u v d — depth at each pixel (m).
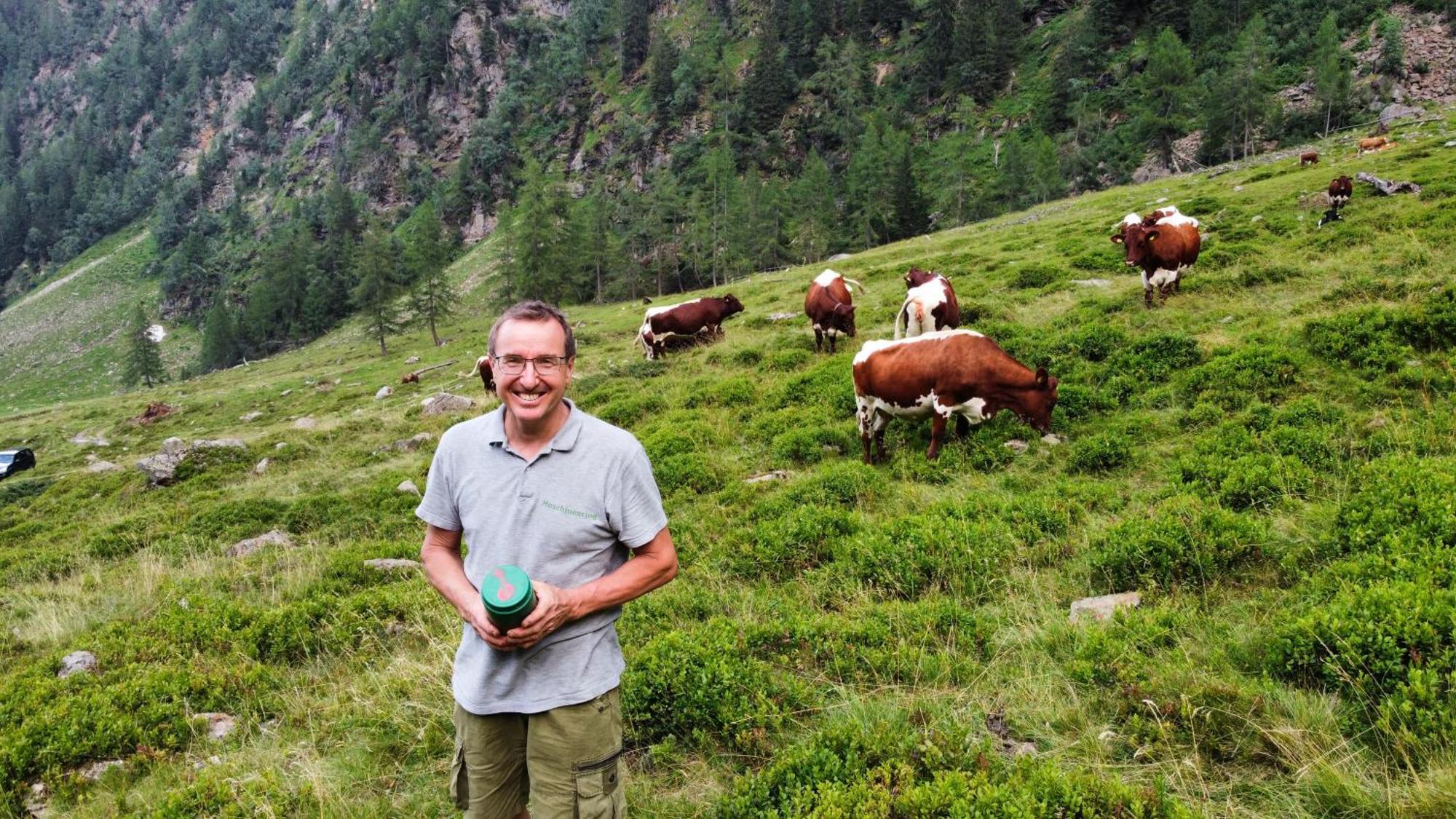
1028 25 118.44
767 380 15.71
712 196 89.19
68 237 182.25
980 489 8.16
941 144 105.62
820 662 4.88
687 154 123.75
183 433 36.44
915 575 6.05
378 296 62.94
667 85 136.25
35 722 4.89
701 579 6.80
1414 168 23.20
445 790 3.97
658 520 2.68
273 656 6.32
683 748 4.15
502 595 2.26
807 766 3.54
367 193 155.88
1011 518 6.83
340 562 8.81
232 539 11.71
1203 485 6.84
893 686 4.45
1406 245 14.03
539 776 2.54
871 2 131.75
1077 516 6.79
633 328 41.06
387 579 8.41
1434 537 4.57
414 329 75.50
